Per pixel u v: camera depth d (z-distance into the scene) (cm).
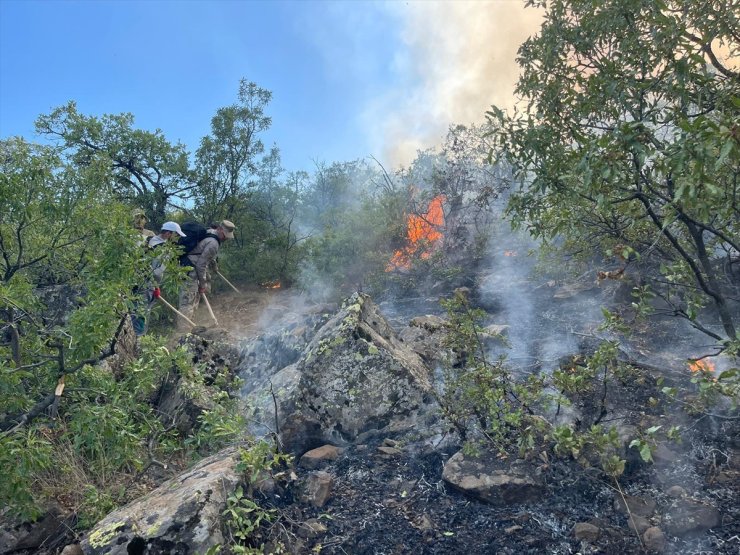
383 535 271
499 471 295
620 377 359
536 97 318
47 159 418
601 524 263
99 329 306
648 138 249
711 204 248
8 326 340
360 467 329
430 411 361
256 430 361
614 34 296
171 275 345
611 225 339
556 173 300
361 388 366
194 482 267
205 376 430
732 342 272
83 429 300
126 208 435
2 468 257
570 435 280
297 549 264
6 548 273
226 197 1080
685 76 263
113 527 244
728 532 249
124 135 1005
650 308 328
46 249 425
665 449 307
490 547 256
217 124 1059
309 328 459
